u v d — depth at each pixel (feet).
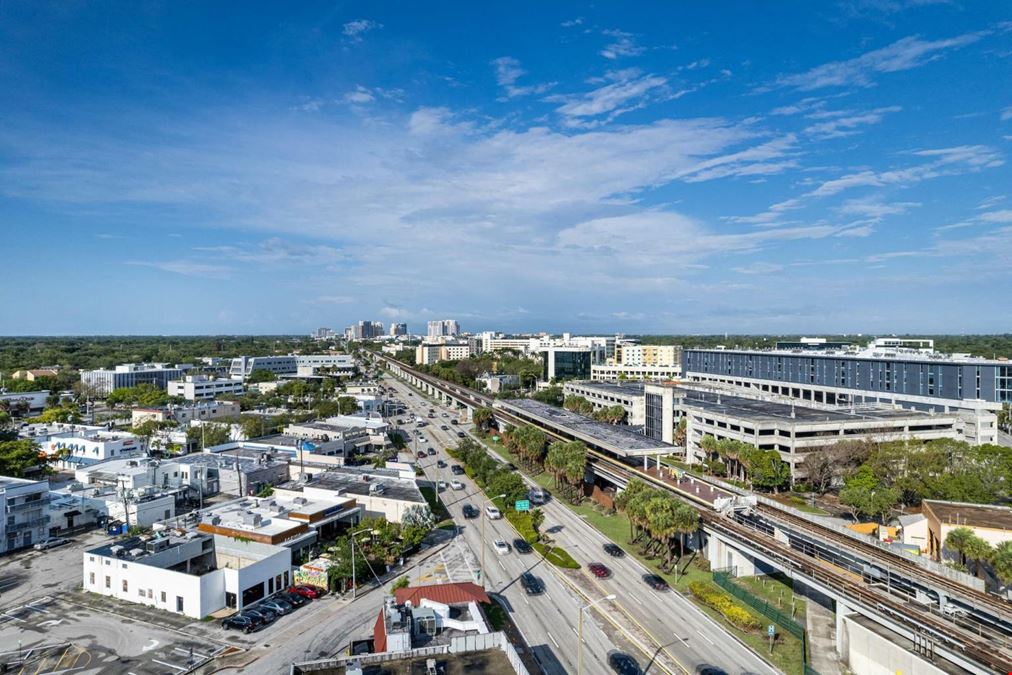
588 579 322.55
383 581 322.14
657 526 325.21
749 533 318.86
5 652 245.24
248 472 491.72
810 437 520.01
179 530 348.38
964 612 234.17
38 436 613.93
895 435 534.78
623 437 548.31
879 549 294.05
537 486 521.24
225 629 266.57
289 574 317.42
